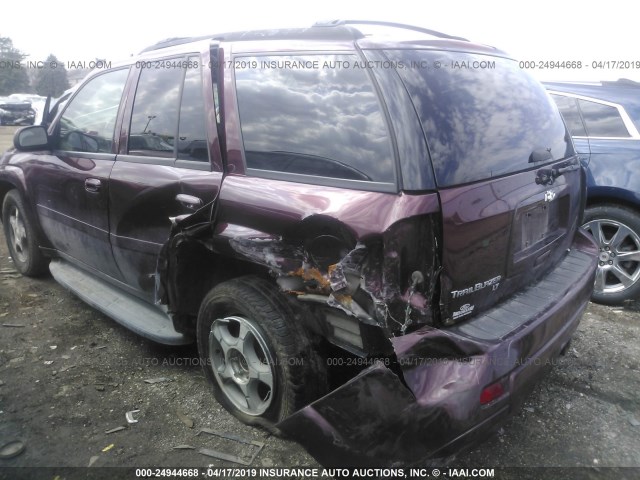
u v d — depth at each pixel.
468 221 2.03
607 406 2.93
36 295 4.29
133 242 3.16
